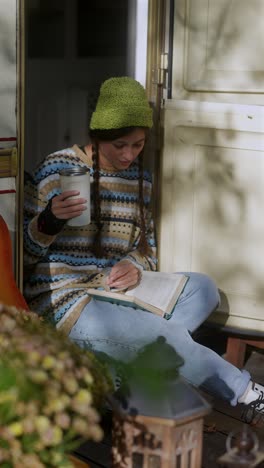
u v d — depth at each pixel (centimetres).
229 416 303
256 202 336
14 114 289
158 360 224
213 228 345
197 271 351
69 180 281
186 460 206
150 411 200
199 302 318
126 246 321
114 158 305
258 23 329
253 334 344
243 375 289
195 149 342
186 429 203
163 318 299
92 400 202
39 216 291
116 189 316
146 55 347
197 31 340
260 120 328
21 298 270
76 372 192
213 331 374
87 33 583
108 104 299
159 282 313
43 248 296
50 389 184
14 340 191
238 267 344
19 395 183
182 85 347
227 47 336
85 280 307
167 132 345
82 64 578
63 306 296
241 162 335
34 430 183
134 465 211
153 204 354
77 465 222
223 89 339
